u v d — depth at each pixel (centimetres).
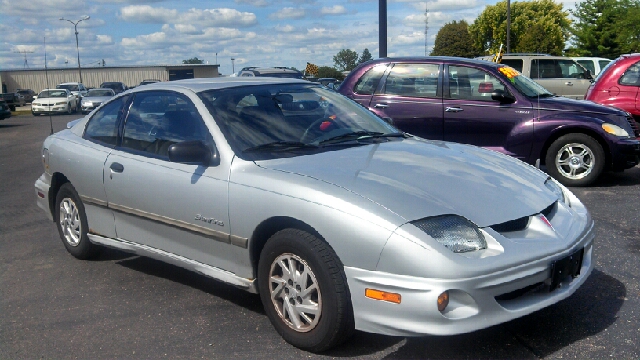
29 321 424
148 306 439
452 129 835
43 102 3309
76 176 514
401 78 865
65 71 6862
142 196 446
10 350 379
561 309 401
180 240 428
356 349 354
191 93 444
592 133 794
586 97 1072
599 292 429
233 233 383
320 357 348
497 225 334
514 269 316
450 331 305
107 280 500
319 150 406
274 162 385
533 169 429
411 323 308
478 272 306
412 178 357
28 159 1323
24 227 690
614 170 801
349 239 321
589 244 372
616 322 380
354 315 327
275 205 353
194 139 422
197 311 426
